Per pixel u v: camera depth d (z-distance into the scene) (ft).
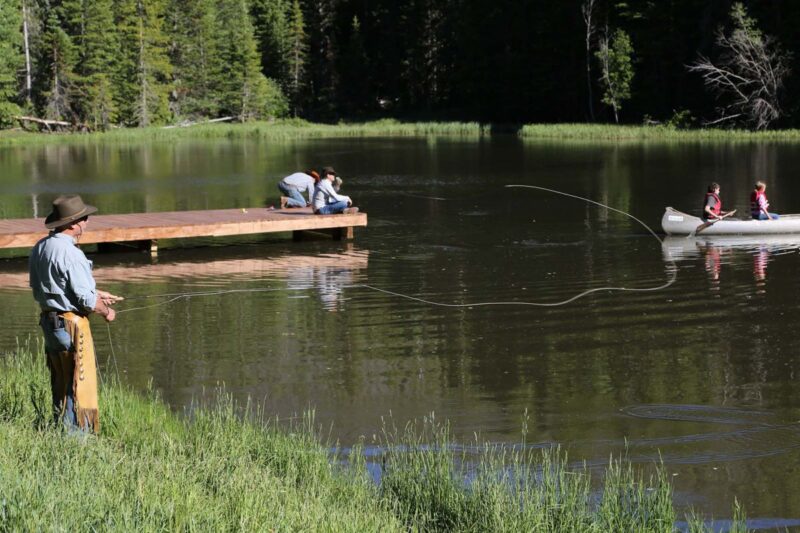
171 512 29.78
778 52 359.66
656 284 86.12
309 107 556.10
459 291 83.46
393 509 36.11
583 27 461.78
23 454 34.96
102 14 427.33
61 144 361.92
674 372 58.80
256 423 49.32
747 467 43.60
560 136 374.84
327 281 88.33
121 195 167.73
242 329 70.13
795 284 85.66
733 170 203.10
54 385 40.91
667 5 415.23
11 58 405.18
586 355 62.80
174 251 106.63
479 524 35.55
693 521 37.96
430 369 59.82
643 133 357.82
